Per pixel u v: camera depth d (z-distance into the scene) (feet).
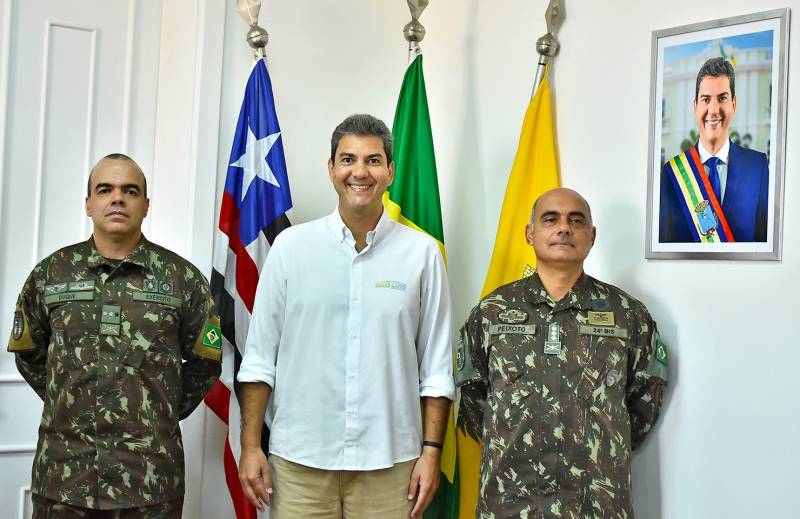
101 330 5.74
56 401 5.66
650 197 6.86
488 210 8.52
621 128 7.20
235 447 7.49
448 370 6.05
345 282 5.83
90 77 8.05
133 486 5.65
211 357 6.19
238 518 7.52
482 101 8.68
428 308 6.06
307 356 5.77
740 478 6.19
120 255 6.00
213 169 7.97
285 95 8.68
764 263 6.12
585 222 6.31
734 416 6.25
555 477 5.94
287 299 5.88
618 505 5.84
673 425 6.63
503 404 6.14
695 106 6.59
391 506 5.74
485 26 8.69
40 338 6.03
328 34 8.98
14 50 7.64
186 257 7.89
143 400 5.77
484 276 8.52
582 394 6.01
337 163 5.78
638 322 6.28
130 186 5.89
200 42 7.92
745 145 6.25
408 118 8.14
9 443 7.47
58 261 5.96
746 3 6.34
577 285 6.36
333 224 5.95
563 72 7.75
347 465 5.68
